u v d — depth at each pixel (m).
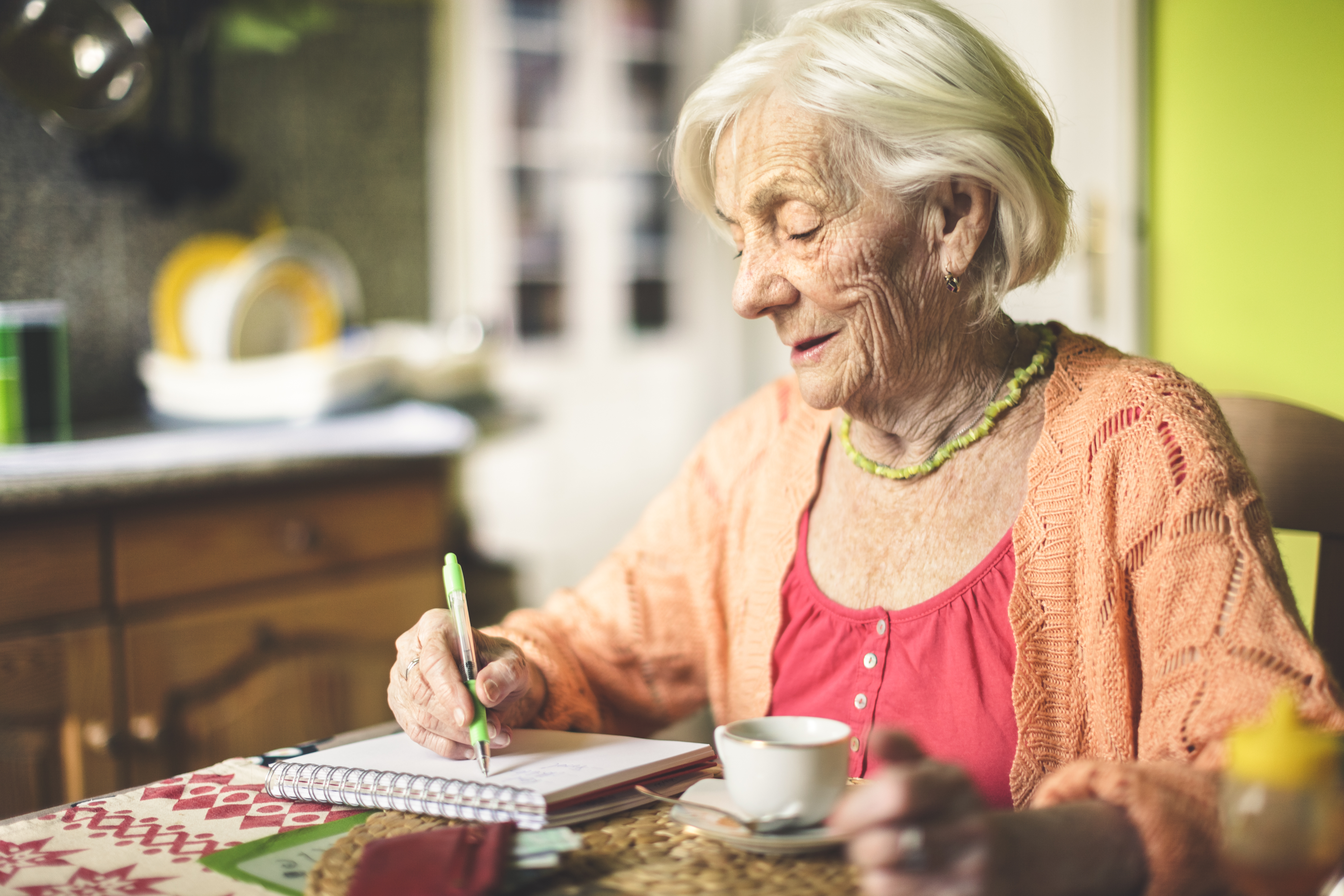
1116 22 2.12
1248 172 2.03
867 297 0.86
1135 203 2.15
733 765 0.65
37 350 1.67
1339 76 1.90
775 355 3.41
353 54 2.36
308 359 1.96
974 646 0.87
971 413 0.92
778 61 0.86
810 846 0.62
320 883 0.61
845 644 0.93
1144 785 0.56
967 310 0.89
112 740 1.47
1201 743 0.66
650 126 3.34
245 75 2.19
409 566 1.85
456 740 0.80
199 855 0.67
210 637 1.59
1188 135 2.10
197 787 0.80
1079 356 0.92
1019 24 2.28
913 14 0.85
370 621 1.79
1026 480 0.89
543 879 0.61
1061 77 2.22
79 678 1.45
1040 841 0.52
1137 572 0.80
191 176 2.07
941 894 0.49
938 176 0.83
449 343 2.34
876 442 0.96
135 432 1.82
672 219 3.40
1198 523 0.76
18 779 1.41
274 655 1.67
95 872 0.65
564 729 0.94
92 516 1.46
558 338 3.21
